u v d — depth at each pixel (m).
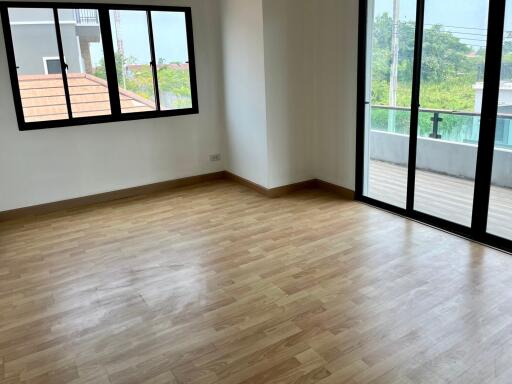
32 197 4.60
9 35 4.17
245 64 4.79
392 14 4.03
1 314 2.78
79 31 4.47
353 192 4.67
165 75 5.05
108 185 4.97
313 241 3.70
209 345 2.40
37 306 2.86
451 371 2.13
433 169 5.29
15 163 4.45
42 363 2.30
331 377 2.12
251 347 2.37
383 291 2.87
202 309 2.76
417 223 3.99
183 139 5.32
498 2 3.07
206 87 5.32
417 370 2.14
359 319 2.58
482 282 2.93
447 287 2.88
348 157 4.64
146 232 4.04
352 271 3.16
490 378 2.07
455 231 3.72
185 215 4.44
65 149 4.66
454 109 3.99
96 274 3.27
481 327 2.46
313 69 4.83
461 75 3.79
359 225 4.00
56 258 3.56
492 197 4.50
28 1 4.18
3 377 2.21
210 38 5.20
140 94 4.95
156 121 5.10
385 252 3.43
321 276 3.11
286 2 4.46
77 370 2.24
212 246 3.69
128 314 2.73
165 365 2.26
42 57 4.36
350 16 4.25
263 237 3.83
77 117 4.66
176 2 4.89
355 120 4.46
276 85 4.63
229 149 5.49
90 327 2.61
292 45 4.62
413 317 2.57
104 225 4.25
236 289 2.98
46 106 4.49
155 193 5.20
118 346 2.42
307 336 2.44
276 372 2.17
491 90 3.22
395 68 4.14
